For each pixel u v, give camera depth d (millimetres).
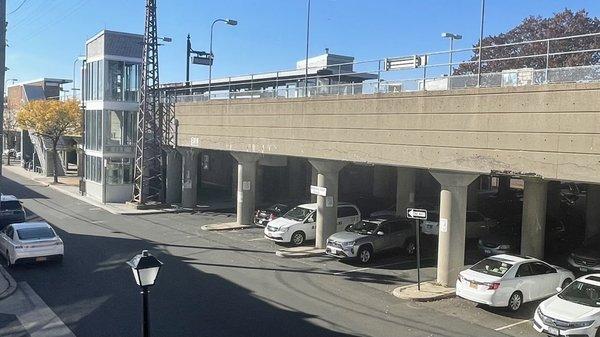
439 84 17094
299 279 18922
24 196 42219
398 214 30266
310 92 22844
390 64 18828
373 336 13250
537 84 14305
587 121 13227
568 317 12695
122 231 28188
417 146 17719
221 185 53562
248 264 21109
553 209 32062
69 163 72438
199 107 32125
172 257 22000
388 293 17359
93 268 19625
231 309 15133
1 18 16188
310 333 13328
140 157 37906
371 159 19531
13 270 19141
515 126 14828
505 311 15648
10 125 76625
